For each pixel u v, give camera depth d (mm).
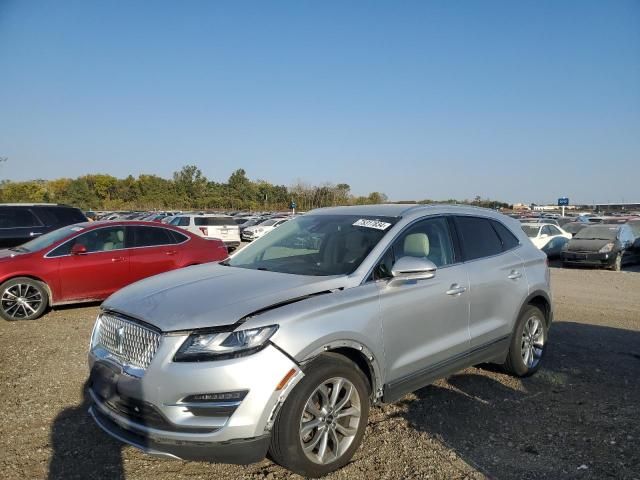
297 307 3289
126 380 3174
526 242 5531
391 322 3758
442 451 3695
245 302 3273
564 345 6578
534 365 5352
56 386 4941
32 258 8023
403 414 4340
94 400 3451
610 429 4078
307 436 3291
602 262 16625
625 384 5133
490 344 4738
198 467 3465
